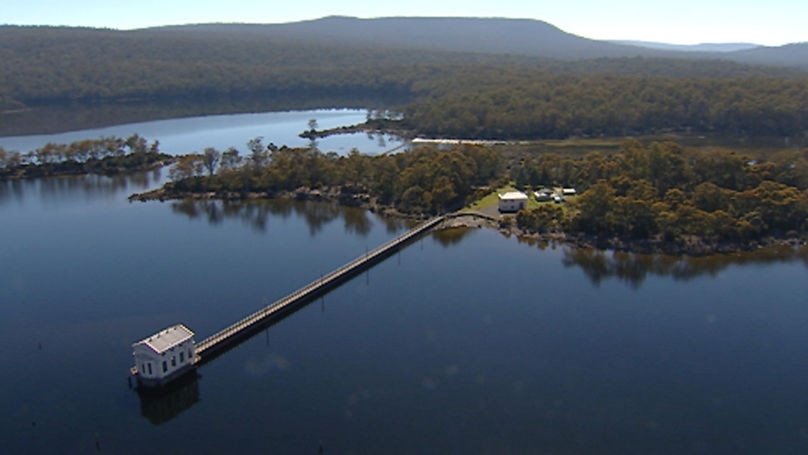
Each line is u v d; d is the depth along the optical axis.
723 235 191.12
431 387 118.25
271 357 129.75
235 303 154.00
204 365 126.94
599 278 168.88
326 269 175.50
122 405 114.19
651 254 185.12
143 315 148.00
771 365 125.62
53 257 186.00
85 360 128.75
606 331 139.25
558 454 100.62
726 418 109.62
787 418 109.62
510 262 181.38
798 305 151.25
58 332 140.38
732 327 140.75
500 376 121.81
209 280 168.25
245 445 103.12
